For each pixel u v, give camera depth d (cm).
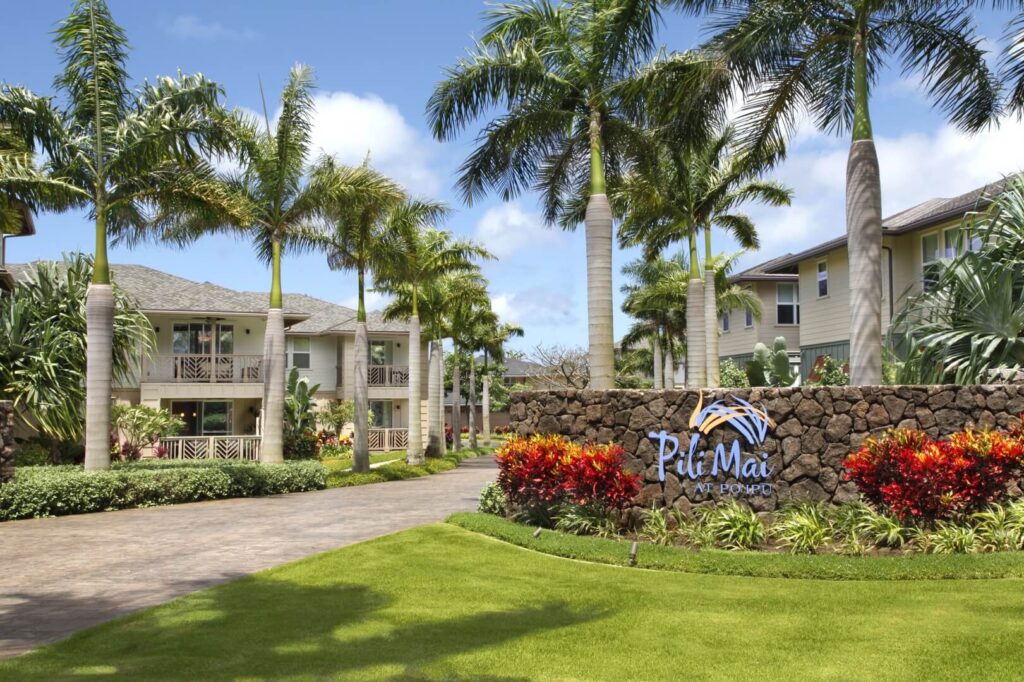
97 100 1711
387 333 4097
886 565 841
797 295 3756
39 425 2075
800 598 763
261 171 2153
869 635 649
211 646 658
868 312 1281
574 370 5403
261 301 3631
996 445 923
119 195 1786
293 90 2142
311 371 4097
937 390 1067
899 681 554
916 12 1402
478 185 1766
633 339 4191
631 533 1101
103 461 1697
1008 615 681
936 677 557
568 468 1098
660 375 3991
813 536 952
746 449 1099
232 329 3575
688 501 1117
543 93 1678
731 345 3962
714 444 1115
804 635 657
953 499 903
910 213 2886
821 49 1471
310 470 2094
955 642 622
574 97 1692
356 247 2586
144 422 2756
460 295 3588
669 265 3672
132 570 983
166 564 1020
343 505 1673
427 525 1247
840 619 693
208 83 1759
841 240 2889
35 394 1905
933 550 894
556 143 1761
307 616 749
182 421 3206
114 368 2267
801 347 3306
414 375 3036
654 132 1700
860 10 1351
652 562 925
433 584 866
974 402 1065
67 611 791
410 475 2672
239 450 3044
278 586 868
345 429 4050
